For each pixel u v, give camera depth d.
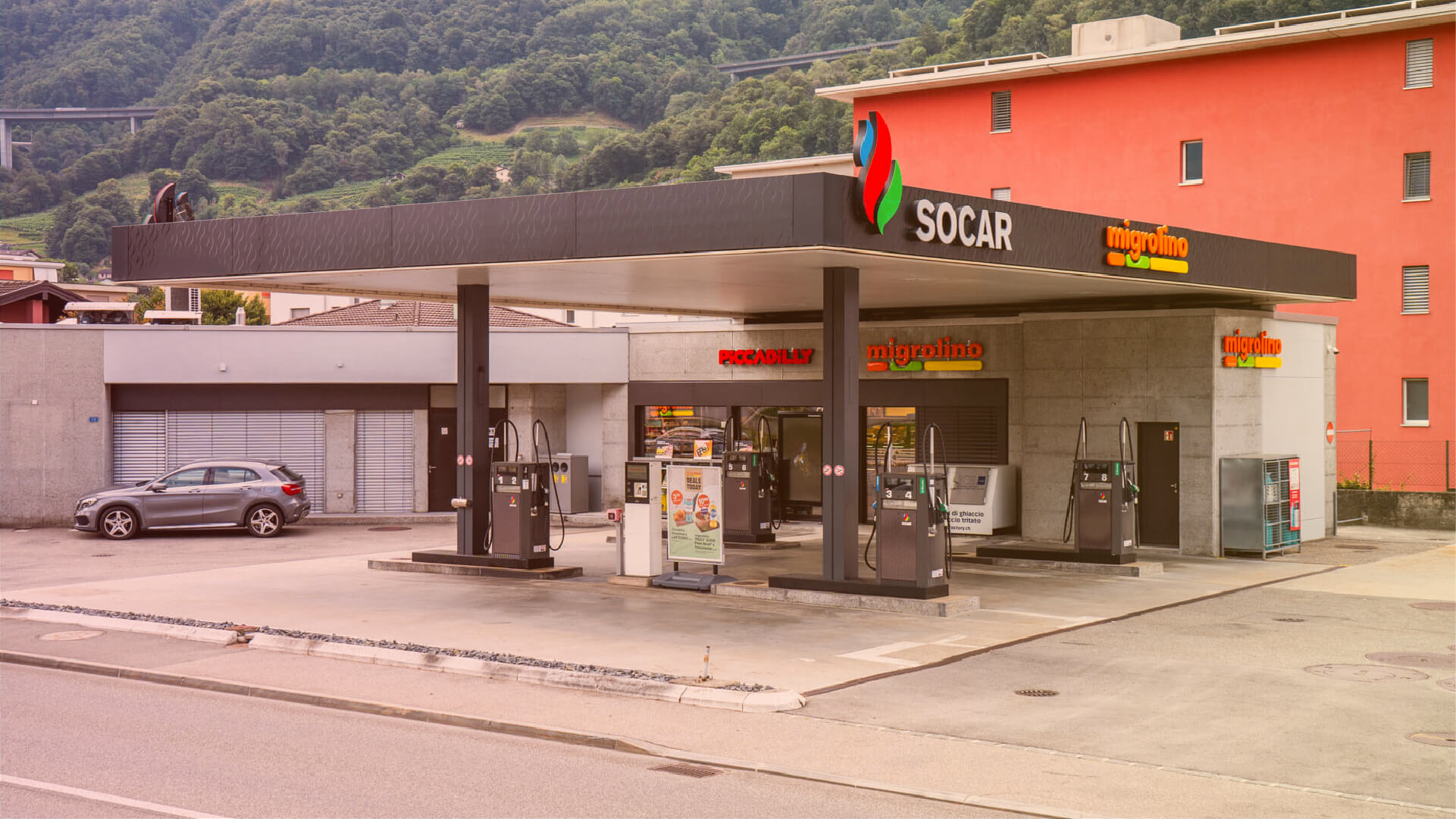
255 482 25.84
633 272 17.17
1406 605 16.14
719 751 9.34
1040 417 22.94
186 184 154.50
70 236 140.25
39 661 13.28
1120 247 16.97
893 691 11.20
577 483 29.08
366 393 28.92
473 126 178.75
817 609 15.76
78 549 23.58
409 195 147.88
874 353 25.58
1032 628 14.34
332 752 9.44
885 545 15.77
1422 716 10.29
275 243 17.11
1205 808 7.90
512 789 8.39
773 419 27.89
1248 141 33.97
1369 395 32.34
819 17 174.00
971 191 39.12
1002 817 7.82
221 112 164.88
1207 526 21.27
